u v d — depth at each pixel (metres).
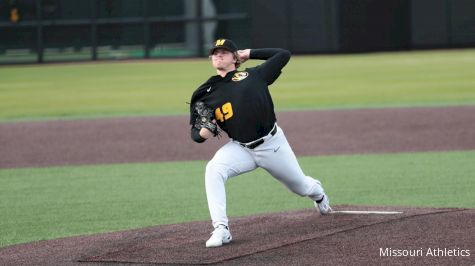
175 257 19.20
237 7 89.38
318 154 37.81
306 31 89.19
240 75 20.34
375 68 76.25
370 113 50.16
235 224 22.91
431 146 38.66
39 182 32.91
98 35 91.50
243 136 20.31
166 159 37.59
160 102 59.50
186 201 28.61
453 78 67.00
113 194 30.16
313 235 20.72
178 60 90.44
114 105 58.66
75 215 26.77
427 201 27.17
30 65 91.31
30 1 90.62
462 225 21.16
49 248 21.14
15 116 54.00
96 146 41.41
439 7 88.12
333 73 74.38
